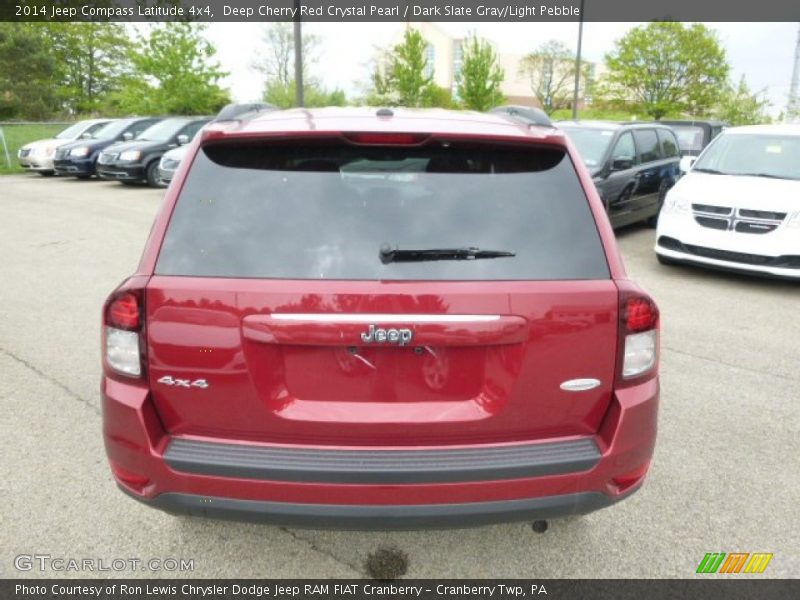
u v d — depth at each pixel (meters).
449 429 2.24
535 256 2.25
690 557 2.91
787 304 6.89
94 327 5.85
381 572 2.81
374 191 2.31
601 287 2.24
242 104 2.94
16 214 12.35
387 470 2.18
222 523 3.10
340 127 2.40
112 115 46.16
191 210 2.30
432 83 28.16
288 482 2.20
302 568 2.83
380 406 2.23
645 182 10.55
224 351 2.18
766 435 3.99
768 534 3.07
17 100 38.62
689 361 5.20
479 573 2.81
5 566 2.79
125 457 2.31
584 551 2.94
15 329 5.77
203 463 2.21
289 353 2.19
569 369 2.24
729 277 8.02
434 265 2.19
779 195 7.35
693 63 32.09
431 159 2.39
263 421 2.23
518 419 2.26
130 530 3.04
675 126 16.20
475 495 2.23
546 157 2.44
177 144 17.27
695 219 7.73
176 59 24.77
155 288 2.19
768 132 8.61
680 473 3.55
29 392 4.46
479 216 2.28
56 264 8.30
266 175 2.35
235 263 2.20
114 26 46.25
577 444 2.31
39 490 3.31
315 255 2.20
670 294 7.20
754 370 5.03
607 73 34.44
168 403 2.26
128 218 12.02
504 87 61.59
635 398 2.32
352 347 2.18
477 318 2.16
